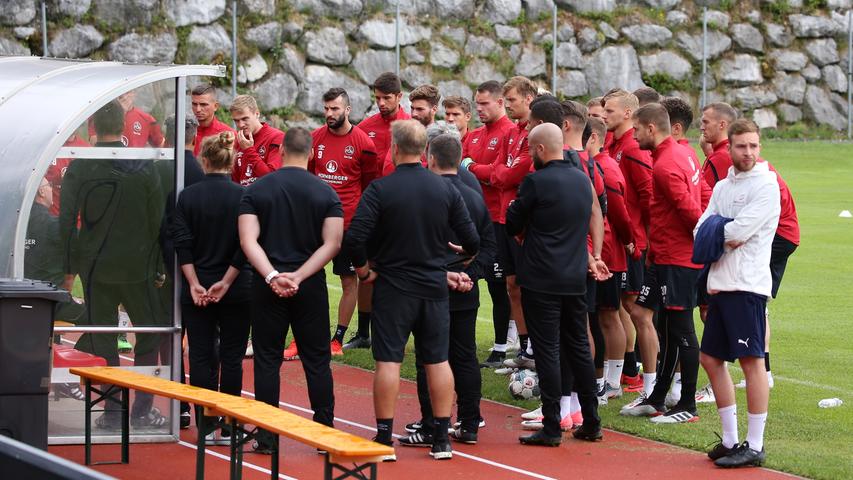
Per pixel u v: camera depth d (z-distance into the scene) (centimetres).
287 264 1064
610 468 1060
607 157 1265
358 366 1530
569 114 1170
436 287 1065
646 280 1246
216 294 1097
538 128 1111
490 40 5081
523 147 1331
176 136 1146
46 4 4056
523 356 1465
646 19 5484
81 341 1144
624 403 1315
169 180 1150
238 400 948
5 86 1123
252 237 1058
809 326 1838
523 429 1212
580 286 1106
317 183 1079
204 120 1568
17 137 1082
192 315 1117
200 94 1552
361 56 4741
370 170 1552
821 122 5722
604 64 5319
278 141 1534
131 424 1160
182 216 1111
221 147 1117
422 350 1081
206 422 959
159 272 1155
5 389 914
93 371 1072
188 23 4328
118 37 4169
